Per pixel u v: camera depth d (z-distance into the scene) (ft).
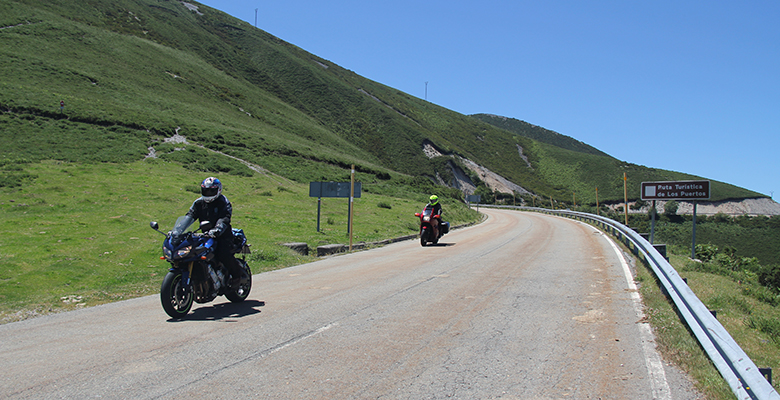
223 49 381.40
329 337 17.57
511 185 342.23
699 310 16.39
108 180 84.07
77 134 122.31
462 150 392.27
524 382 13.16
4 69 158.40
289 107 316.19
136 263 36.35
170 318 20.81
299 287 28.55
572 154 433.48
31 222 49.70
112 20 301.02
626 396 12.25
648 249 32.65
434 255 45.37
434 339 17.34
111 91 175.63
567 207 272.10
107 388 12.57
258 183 110.01
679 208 305.53
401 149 329.72
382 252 49.29
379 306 22.93
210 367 14.25
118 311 22.50
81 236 44.45
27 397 11.94
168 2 458.91
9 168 84.33
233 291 23.41
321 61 531.91
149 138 135.44
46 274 30.99
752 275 47.47
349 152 256.11
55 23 229.25
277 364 14.55
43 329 19.21
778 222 236.43
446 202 150.20
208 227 21.56
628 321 20.06
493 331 18.44
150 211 62.13
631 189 341.82
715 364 13.70
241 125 199.72
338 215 82.94
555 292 26.50
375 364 14.58
